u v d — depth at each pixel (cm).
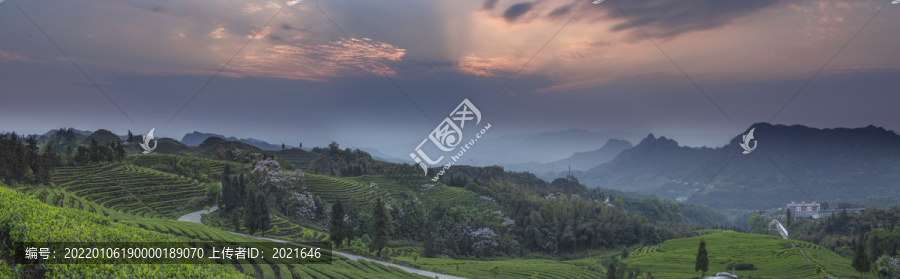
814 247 17138
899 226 18062
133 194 12150
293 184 15238
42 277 2752
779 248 16725
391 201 15625
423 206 16612
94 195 11281
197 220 10812
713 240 19350
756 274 12244
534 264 12412
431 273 8225
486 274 9069
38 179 10781
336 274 6062
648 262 14350
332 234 9344
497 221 16650
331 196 16738
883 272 12219
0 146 9862
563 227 17450
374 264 7744
